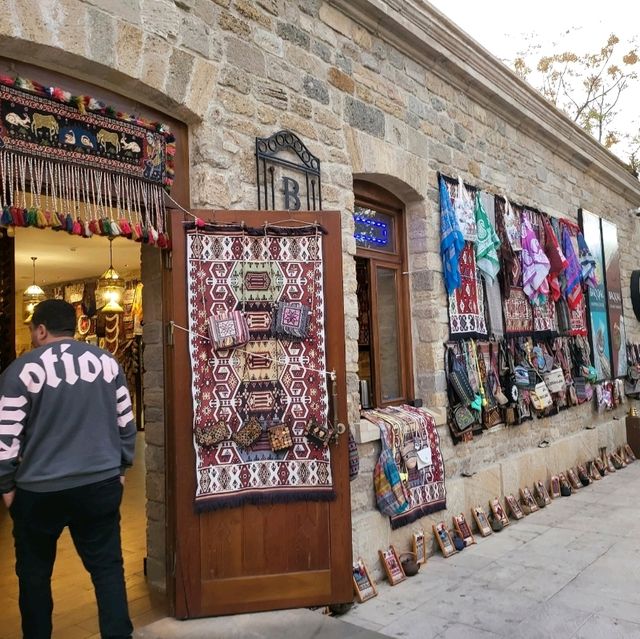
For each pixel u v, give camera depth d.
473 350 5.94
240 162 3.92
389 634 3.53
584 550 4.97
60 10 3.06
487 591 4.14
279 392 3.69
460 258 5.90
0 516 5.73
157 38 3.49
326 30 4.70
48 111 3.00
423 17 5.42
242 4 4.05
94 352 2.85
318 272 3.81
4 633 3.29
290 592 3.64
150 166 3.42
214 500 3.52
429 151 5.72
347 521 3.75
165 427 3.63
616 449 9.10
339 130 4.69
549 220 7.72
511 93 6.88
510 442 6.47
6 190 2.87
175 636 3.31
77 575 4.15
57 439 2.64
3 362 5.74
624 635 3.43
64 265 9.97
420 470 4.87
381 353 5.38
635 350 10.27
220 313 3.61
